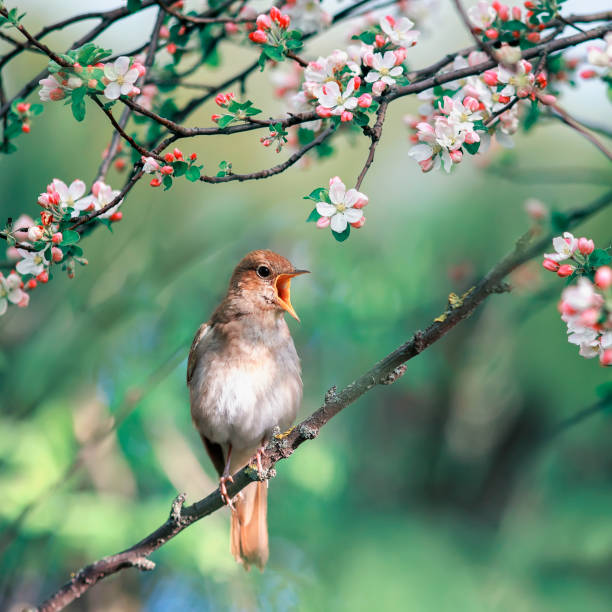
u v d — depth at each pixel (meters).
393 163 13.74
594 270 4.78
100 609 13.11
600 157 11.77
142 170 5.02
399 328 13.16
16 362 12.90
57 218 5.09
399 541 16.20
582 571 14.50
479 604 15.04
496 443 17.48
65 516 11.99
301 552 14.58
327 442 14.60
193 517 5.53
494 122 5.61
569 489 15.21
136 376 12.59
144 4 6.11
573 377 13.65
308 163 7.02
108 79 4.79
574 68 6.66
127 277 12.71
